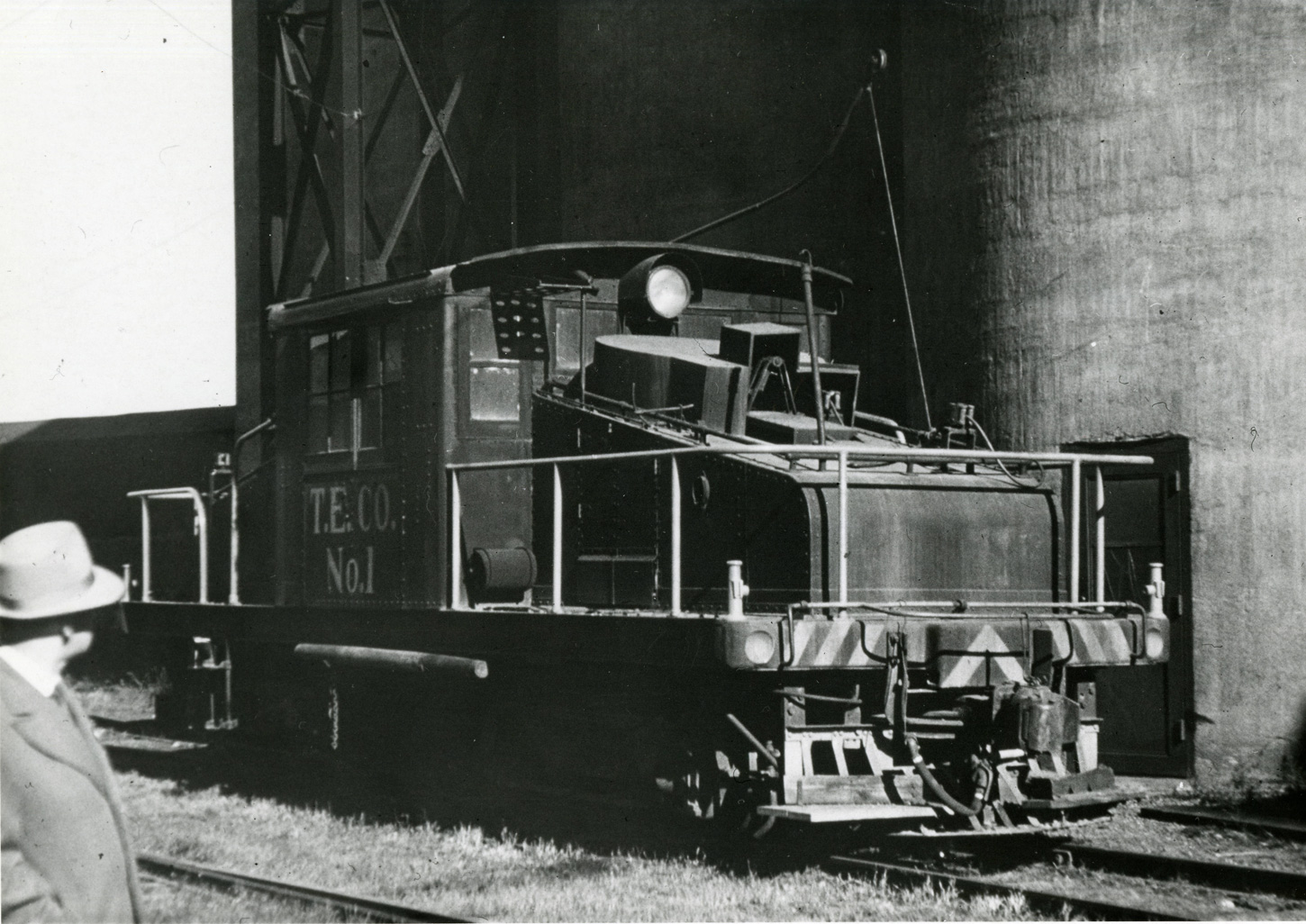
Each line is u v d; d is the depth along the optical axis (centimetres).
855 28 1395
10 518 2155
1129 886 743
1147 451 1068
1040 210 1105
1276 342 1027
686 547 836
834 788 745
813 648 729
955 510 825
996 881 748
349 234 1502
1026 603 801
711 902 680
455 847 840
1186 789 1012
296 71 1686
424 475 941
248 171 1808
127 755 1321
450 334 930
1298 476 1021
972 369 1145
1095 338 1081
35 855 336
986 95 1135
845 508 747
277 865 813
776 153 1448
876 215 1358
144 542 1323
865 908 668
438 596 926
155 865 809
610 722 859
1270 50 1034
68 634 360
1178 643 1052
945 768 770
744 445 807
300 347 1093
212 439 1947
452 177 1683
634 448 862
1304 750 1010
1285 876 726
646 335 945
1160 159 1058
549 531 928
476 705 955
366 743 1053
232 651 1219
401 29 1658
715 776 796
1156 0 1059
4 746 336
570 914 660
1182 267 1050
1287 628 1016
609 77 1600
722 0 1502
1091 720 830
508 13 1661
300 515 1085
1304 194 1030
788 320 1011
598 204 1603
